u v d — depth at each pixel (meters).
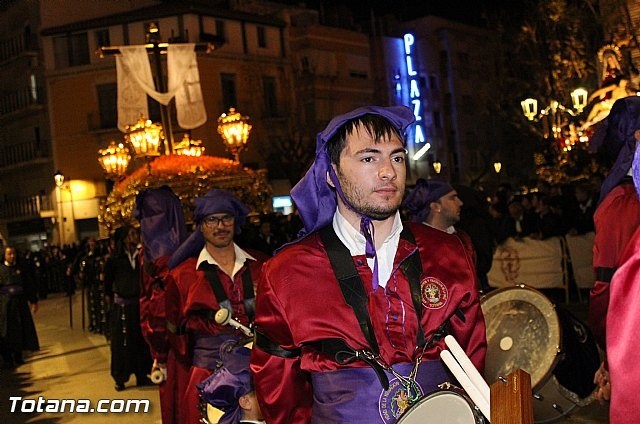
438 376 2.87
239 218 5.62
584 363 5.38
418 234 3.04
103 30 43.50
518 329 5.43
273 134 45.97
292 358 3.01
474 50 59.88
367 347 2.84
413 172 53.50
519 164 59.84
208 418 5.02
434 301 2.92
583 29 27.03
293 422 3.06
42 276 32.03
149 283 6.62
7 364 13.57
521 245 14.23
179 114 15.98
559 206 14.38
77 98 43.81
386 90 52.44
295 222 16.66
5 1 46.03
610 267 4.03
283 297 2.94
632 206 3.99
